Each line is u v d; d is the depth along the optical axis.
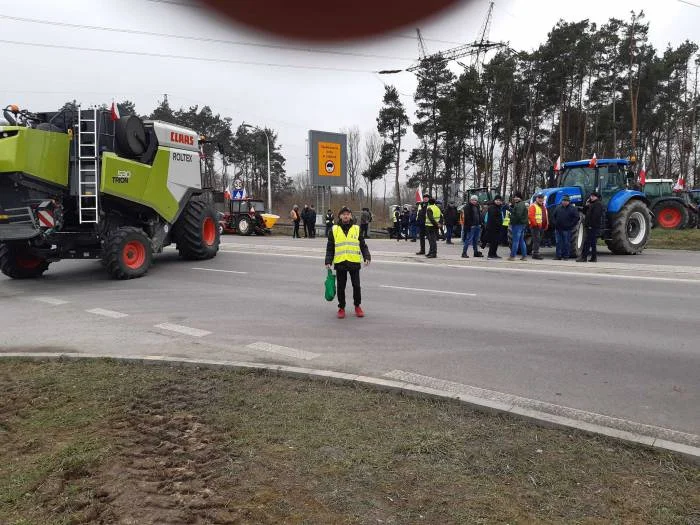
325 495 3.07
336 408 4.34
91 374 5.28
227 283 11.45
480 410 4.28
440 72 46.78
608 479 3.23
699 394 4.74
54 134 10.80
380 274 12.32
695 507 2.95
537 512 2.90
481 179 50.28
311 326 7.46
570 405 4.50
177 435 3.88
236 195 32.09
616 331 6.98
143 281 11.80
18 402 4.60
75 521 2.87
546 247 19.09
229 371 5.35
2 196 10.84
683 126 51.22
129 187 11.81
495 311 8.30
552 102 44.56
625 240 15.59
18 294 10.48
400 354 6.04
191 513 2.91
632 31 43.09
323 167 33.81
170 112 59.69
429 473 3.30
